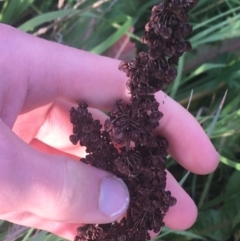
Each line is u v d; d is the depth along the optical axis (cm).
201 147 22
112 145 17
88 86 21
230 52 30
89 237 18
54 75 21
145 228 17
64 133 23
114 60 21
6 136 16
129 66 14
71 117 17
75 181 16
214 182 29
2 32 20
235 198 26
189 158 22
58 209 16
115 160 16
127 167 16
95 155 17
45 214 16
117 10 29
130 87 14
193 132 22
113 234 17
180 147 22
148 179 16
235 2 29
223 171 28
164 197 16
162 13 13
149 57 13
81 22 29
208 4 30
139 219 17
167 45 13
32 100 21
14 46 20
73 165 16
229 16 30
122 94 21
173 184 23
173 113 21
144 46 30
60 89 21
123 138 15
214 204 27
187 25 13
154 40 13
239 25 27
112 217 17
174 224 23
